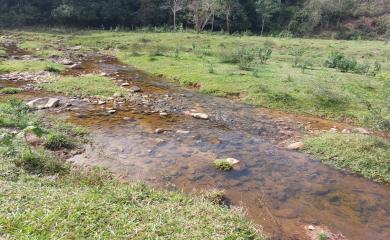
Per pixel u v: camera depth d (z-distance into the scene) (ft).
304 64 83.66
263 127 45.83
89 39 129.80
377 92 61.98
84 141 36.73
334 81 67.36
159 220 18.93
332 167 34.68
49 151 32.76
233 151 37.29
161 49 103.45
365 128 47.44
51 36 133.69
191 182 29.76
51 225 16.76
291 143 40.47
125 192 22.86
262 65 84.48
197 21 194.80
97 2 194.90
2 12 176.24
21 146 31.09
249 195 28.48
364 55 116.78
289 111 53.83
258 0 230.48
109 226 17.52
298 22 235.40
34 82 60.90
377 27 233.55
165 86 66.08
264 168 33.63
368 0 257.55
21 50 99.35
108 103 52.06
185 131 42.42
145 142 37.93
